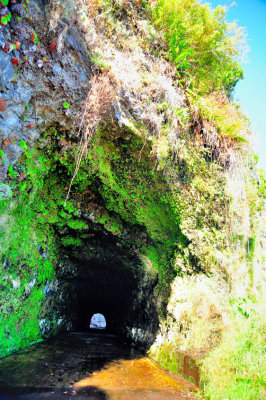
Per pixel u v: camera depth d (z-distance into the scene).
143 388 3.77
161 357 5.04
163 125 4.78
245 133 5.63
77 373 4.20
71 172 4.92
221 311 4.71
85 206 5.56
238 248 5.58
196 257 5.09
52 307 6.68
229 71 6.28
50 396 3.21
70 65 3.71
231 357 3.66
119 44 4.66
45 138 4.20
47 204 5.14
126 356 5.74
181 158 5.00
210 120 5.41
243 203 5.68
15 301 4.78
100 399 3.27
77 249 6.77
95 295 10.35
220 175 5.51
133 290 7.96
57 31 3.47
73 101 3.94
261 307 4.77
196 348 4.45
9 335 4.68
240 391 3.13
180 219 5.10
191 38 5.46
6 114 3.28
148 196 5.23
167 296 5.44
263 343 3.72
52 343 6.28
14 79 3.22
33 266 5.26
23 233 4.74
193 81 5.40
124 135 4.53
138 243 6.18
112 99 4.18
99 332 11.32
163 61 5.27
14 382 3.49
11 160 3.64
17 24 3.11
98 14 4.45
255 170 6.51
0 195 3.65
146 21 5.30
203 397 3.51
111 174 5.03
